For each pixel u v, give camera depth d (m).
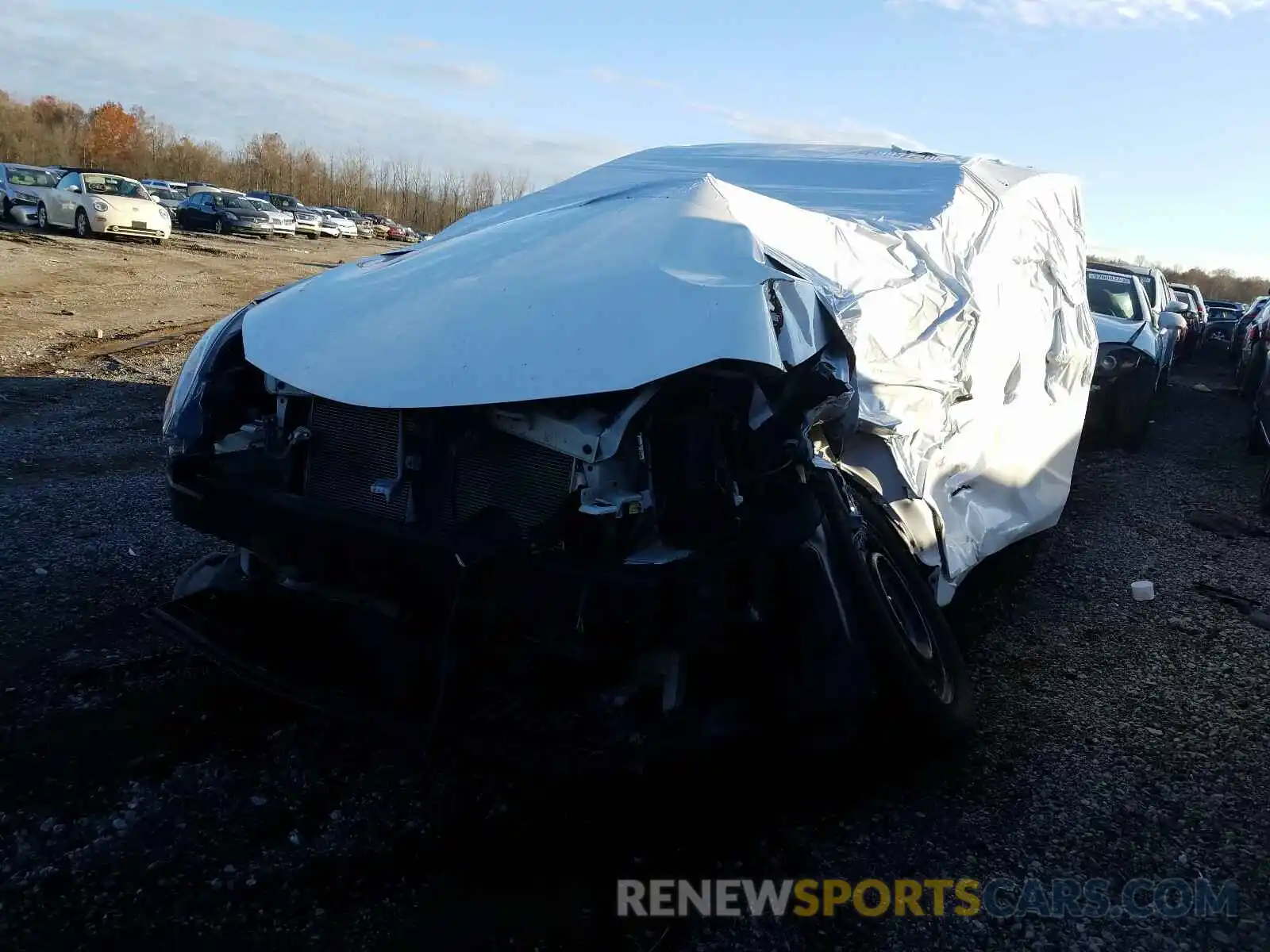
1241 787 2.94
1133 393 8.19
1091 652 3.94
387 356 2.54
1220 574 5.00
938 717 2.82
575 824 2.62
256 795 2.63
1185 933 2.30
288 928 2.17
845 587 2.62
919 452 3.24
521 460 2.45
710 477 2.35
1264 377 8.12
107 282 14.47
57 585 3.83
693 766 2.41
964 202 4.20
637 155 4.93
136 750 2.78
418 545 2.39
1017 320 4.30
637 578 2.22
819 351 2.55
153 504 5.00
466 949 2.14
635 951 2.17
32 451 5.91
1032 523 4.32
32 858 2.31
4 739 2.76
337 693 2.58
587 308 2.47
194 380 2.97
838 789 2.84
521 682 2.49
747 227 2.83
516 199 4.41
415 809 2.63
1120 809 2.80
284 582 2.93
